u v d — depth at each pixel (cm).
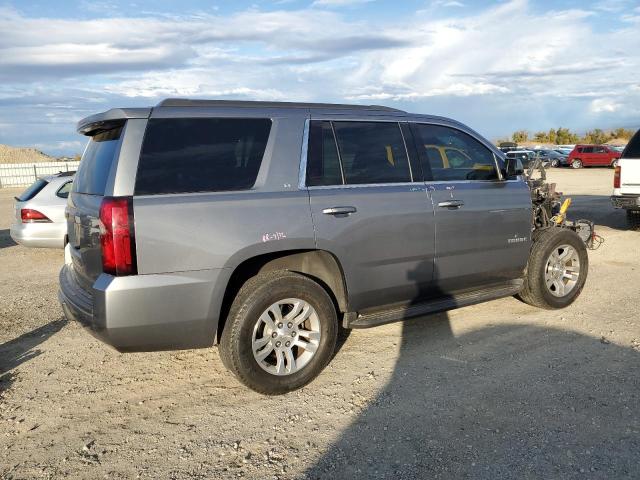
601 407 383
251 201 400
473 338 522
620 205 1079
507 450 334
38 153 5462
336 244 433
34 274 858
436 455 331
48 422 387
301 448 345
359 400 405
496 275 552
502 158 562
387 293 473
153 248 368
